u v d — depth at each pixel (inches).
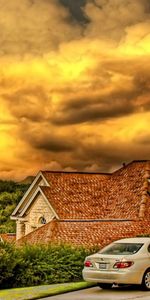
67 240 1280.8
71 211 1429.6
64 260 964.0
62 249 982.4
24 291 826.8
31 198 1503.4
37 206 1502.2
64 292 830.5
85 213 1439.5
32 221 1515.7
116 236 1312.7
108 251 852.6
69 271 961.5
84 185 1560.0
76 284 887.7
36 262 936.9
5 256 893.8
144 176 1535.4
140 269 812.0
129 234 1325.0
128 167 1641.2
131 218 1396.4
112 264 813.9
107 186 1595.7
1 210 2581.2
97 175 1627.7
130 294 795.4
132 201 1467.8
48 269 939.3
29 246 959.0
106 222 1365.7
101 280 821.2
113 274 808.3
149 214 1407.5
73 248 1007.0
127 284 856.9
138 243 845.8
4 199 2664.9
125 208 1455.5
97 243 1277.1
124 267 805.2
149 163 1601.9
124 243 855.7
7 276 883.4
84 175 1601.9
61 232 1307.8
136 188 1509.6
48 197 1448.1
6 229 2380.7
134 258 813.2
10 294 798.5
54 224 1337.4
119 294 798.5
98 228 1338.6
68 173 1577.3
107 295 791.1
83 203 1481.3
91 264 839.1
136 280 808.9
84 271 844.0
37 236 1322.6
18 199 2694.4
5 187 2768.2
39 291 824.9
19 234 1555.1
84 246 1124.5
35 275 930.1
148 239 860.6
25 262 922.1
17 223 1569.9
